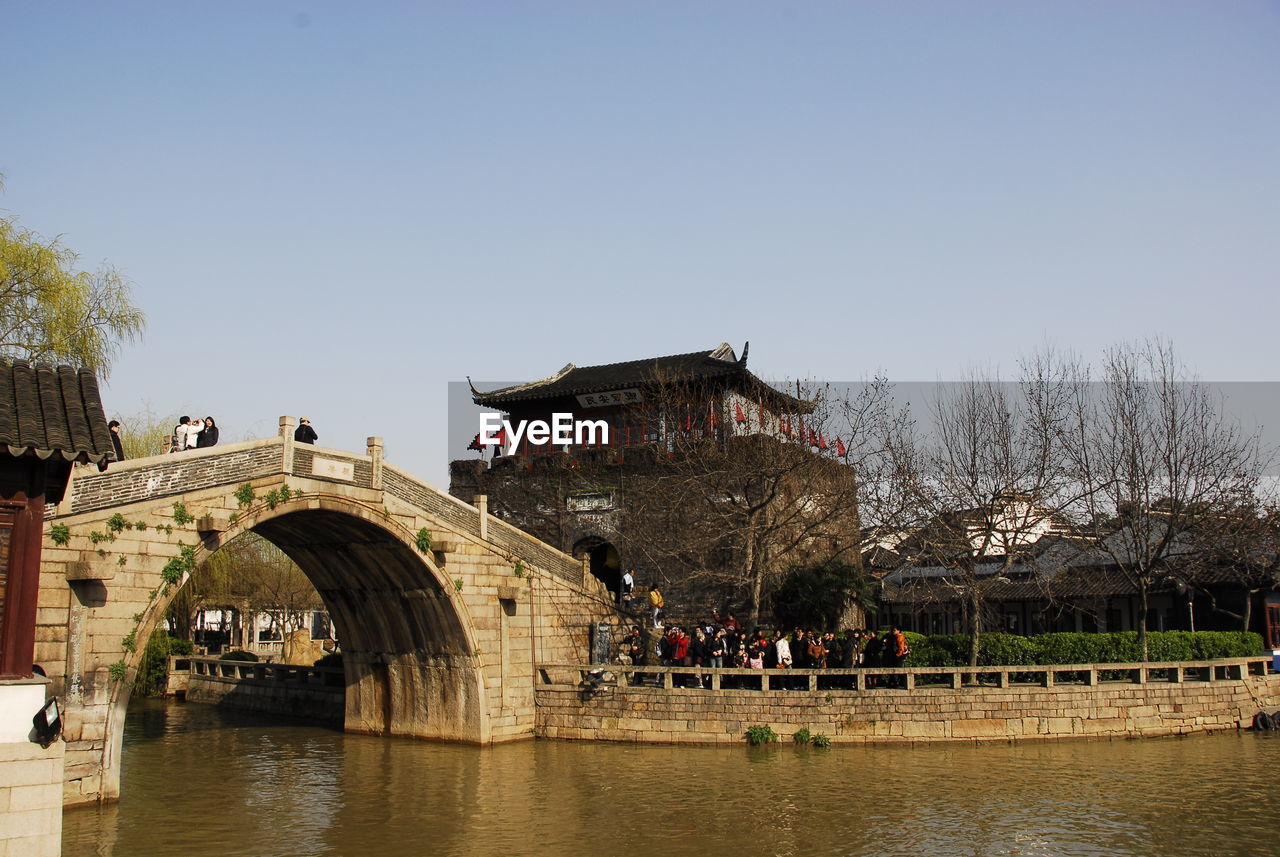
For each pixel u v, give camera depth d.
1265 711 29.44
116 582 20.08
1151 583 35.91
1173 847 17.30
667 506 37.56
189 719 35.75
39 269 24.41
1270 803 20.22
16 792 12.34
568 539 39.47
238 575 47.84
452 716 29.20
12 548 12.96
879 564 44.00
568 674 31.02
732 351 42.84
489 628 28.98
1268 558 34.75
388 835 18.58
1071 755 25.28
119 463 20.39
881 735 26.88
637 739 28.38
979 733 26.94
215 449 22.27
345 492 25.22
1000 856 16.88
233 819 19.78
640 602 37.44
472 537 28.78
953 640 31.70
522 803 21.06
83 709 19.53
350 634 31.89
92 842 17.86
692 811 20.16
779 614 33.41
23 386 13.70
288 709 37.28
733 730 27.58
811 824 19.03
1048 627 41.59
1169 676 29.53
